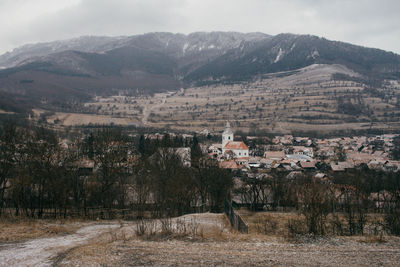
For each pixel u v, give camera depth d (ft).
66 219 141.38
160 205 173.47
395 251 74.54
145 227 96.17
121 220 146.00
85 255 67.31
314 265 63.16
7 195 167.94
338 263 64.69
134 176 194.18
